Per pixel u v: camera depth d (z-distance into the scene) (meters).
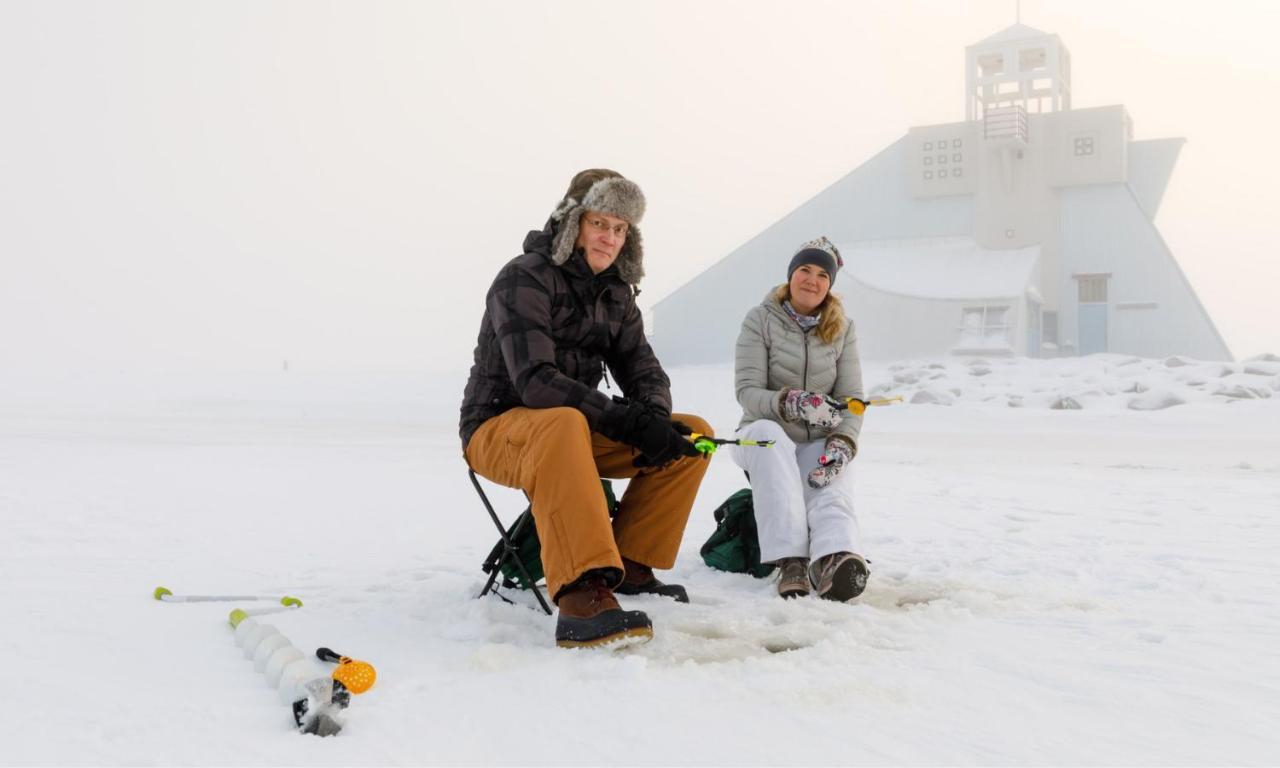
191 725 2.00
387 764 1.80
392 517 5.77
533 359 2.93
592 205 3.02
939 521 5.44
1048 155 38.97
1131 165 40.25
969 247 39.66
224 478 8.19
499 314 3.01
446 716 2.06
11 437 14.02
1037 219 38.94
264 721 2.03
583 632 2.60
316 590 3.54
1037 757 1.86
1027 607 3.18
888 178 41.50
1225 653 2.59
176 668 2.44
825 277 3.91
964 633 2.82
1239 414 17.11
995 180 39.44
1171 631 2.83
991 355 34.47
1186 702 2.19
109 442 13.10
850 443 3.59
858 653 2.59
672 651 2.62
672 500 3.29
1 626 2.85
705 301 43.53
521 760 1.83
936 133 40.47
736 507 3.96
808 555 3.48
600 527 2.68
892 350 38.06
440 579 3.74
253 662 2.47
